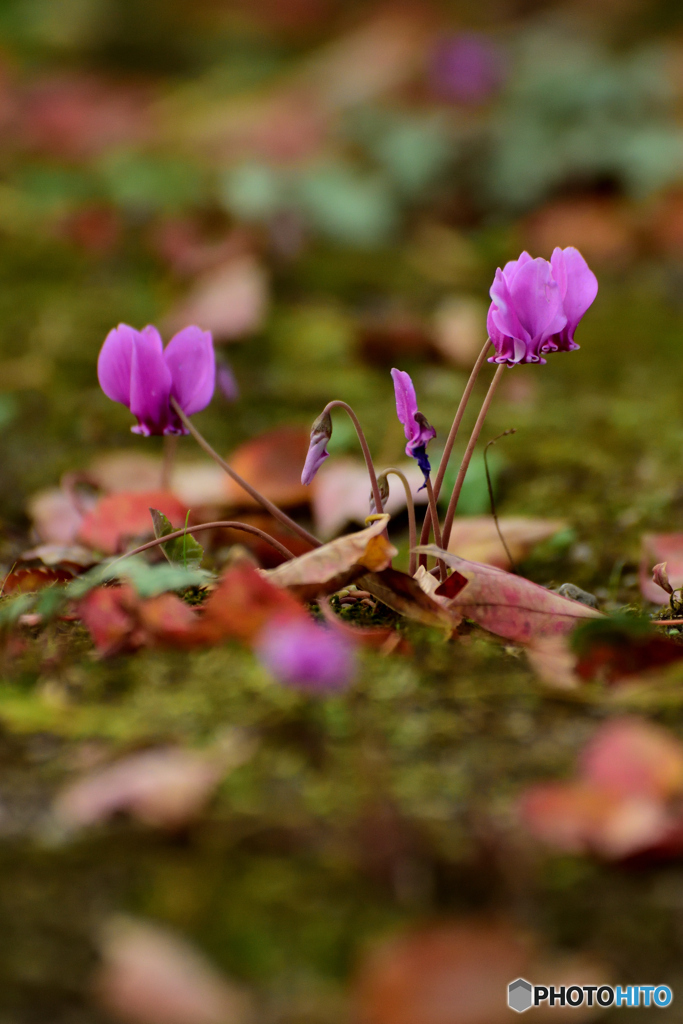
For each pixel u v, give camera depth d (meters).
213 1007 0.64
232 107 2.36
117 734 0.70
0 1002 0.64
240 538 0.83
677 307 1.32
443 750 0.69
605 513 0.86
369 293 1.33
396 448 0.93
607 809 0.67
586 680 0.72
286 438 0.87
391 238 1.60
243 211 1.49
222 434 0.96
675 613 0.77
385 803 0.68
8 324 1.16
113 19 3.20
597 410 0.98
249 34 3.18
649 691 0.71
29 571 0.77
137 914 0.65
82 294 1.27
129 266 1.38
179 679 0.71
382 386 1.05
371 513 0.75
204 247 1.39
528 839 0.67
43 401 0.98
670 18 2.69
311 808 0.68
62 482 0.87
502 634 0.73
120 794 0.67
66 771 0.69
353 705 0.70
